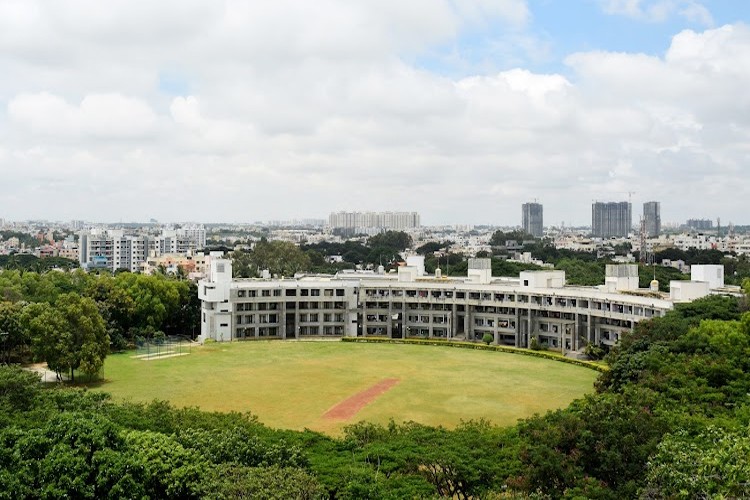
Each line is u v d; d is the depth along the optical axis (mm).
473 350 167625
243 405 105875
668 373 82000
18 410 68500
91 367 118438
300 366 140500
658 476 45469
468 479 54344
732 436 45344
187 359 147250
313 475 52969
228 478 48781
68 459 48469
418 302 189750
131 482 49094
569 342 162125
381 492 49781
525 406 107000
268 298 186125
